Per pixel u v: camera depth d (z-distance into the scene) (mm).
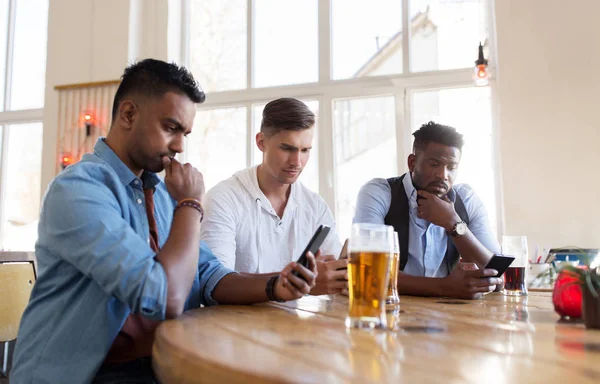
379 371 573
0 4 5496
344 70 4465
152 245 1322
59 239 1090
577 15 3779
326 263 1555
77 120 4852
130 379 1187
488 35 4137
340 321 982
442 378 546
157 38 4793
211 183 4652
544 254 3412
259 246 1934
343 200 4285
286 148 1890
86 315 1105
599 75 3701
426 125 2102
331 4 4531
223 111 4703
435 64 4262
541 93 3785
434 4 4297
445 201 2033
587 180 3650
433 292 1598
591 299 907
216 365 596
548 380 542
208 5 4875
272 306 1255
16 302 1957
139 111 1260
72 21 4965
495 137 4012
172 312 1064
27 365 1108
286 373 554
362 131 4316
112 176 1222
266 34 4688
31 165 5289
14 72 5430
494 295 1682
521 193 3750
